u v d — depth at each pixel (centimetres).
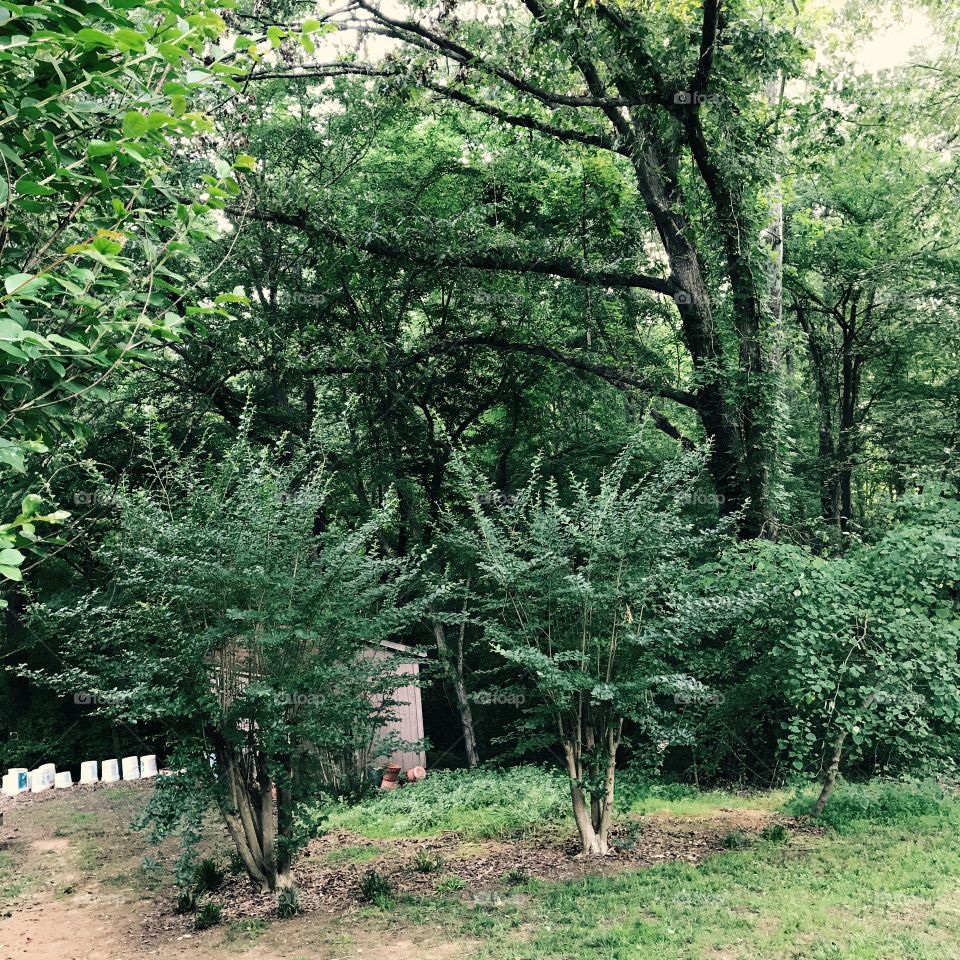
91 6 292
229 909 772
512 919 671
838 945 560
